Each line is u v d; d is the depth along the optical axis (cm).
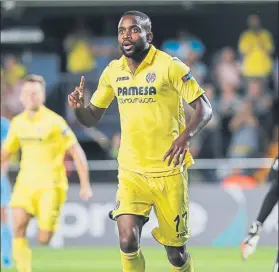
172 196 1533
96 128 3494
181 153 1427
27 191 2170
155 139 1508
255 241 1677
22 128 2189
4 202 2453
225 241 2986
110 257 2716
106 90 1575
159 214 1563
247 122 3453
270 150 3431
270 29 3825
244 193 2989
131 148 1523
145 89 1488
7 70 3769
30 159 2189
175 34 3906
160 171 1516
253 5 3784
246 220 2981
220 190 3000
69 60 3816
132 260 1511
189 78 1471
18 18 3809
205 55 3856
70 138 2211
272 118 3603
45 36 3847
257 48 3756
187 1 3584
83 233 2989
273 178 1672
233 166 3039
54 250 2909
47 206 2162
